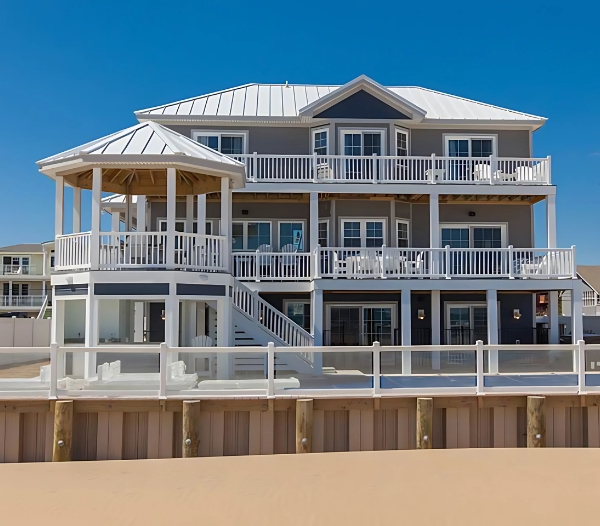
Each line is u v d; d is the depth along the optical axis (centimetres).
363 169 2184
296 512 855
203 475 1029
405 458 1134
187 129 2352
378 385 1213
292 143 2378
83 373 1170
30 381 1166
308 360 1420
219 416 1170
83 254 1536
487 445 1230
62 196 1609
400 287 1947
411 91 2778
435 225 2147
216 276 1581
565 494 939
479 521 827
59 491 948
